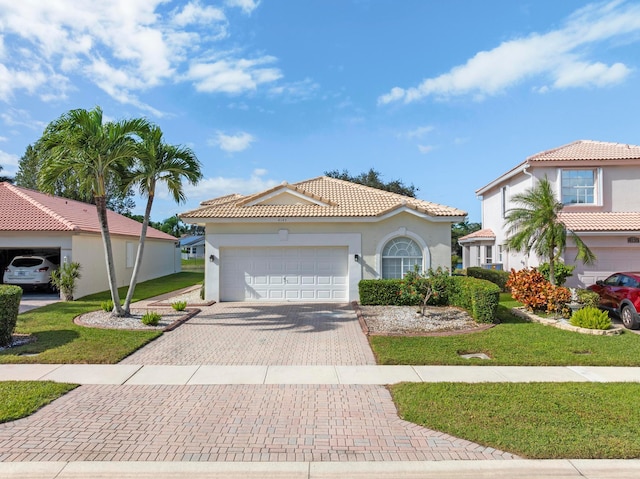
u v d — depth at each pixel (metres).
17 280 18.89
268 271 16.75
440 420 5.46
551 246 13.98
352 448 4.81
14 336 10.16
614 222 17.50
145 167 12.70
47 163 11.34
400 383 6.94
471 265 29.77
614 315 13.98
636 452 4.60
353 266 16.39
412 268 16.48
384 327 11.44
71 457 4.55
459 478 4.29
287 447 4.82
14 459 4.51
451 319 12.54
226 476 4.27
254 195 17.38
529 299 12.96
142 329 11.04
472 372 7.64
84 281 18.67
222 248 16.81
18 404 5.90
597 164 18.75
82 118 11.18
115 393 6.55
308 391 6.67
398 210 16.08
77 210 22.84
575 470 4.35
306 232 16.52
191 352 9.02
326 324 12.05
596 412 5.70
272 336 10.55
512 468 4.37
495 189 24.67
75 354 8.55
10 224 17.61
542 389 6.65
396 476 4.30
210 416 5.67
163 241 31.34
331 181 21.81
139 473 4.28
